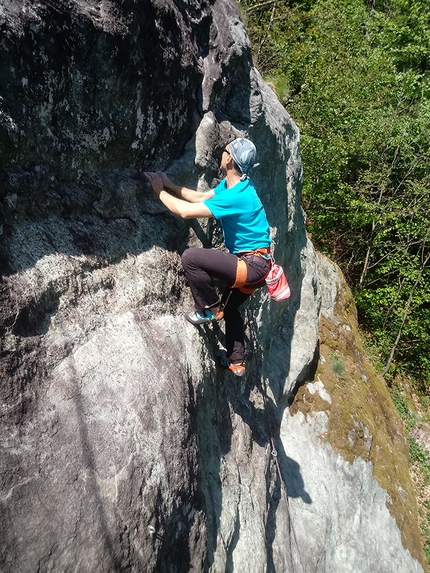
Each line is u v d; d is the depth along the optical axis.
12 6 2.34
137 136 3.30
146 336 3.06
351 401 7.52
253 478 4.32
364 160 12.37
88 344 2.73
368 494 6.83
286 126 6.08
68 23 2.59
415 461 9.80
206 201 3.24
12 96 2.47
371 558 6.12
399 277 12.23
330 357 7.98
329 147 11.48
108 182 3.20
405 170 12.65
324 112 11.72
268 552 4.44
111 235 3.15
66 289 2.72
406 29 16.25
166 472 2.77
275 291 3.42
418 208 11.62
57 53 2.59
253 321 5.09
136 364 2.88
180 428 2.95
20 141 2.55
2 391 2.26
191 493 2.98
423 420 11.35
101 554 2.34
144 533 2.56
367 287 13.34
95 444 2.49
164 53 3.27
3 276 2.41
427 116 12.16
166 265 3.45
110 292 3.02
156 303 3.29
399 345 12.35
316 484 5.98
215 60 4.00
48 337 2.57
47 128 2.71
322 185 12.21
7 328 2.35
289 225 6.40
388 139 11.92
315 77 11.88
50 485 2.27
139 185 3.41
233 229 3.35
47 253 2.69
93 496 2.39
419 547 7.32
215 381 3.85
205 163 3.85
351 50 13.53
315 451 6.46
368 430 7.44
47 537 2.19
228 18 4.18
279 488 5.03
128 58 2.97
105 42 2.79
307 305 7.35
